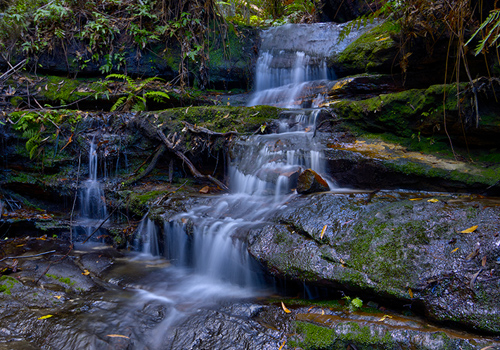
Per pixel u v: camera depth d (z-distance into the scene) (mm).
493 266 2150
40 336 2592
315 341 2225
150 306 2893
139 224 4395
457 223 2469
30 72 6344
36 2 6473
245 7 9852
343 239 2703
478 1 3746
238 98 6781
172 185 5070
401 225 2615
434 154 3928
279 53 7156
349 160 3807
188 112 5246
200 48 6953
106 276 3621
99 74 6711
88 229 4770
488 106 3646
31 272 3684
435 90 3895
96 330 2590
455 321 2086
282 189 3885
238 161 4562
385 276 2381
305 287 2838
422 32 4398
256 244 3008
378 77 5234
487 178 3201
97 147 5219
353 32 6516
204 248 3518
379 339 2078
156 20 6898
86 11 6660
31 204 5309
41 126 5215
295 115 5078
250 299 2924
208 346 2379
